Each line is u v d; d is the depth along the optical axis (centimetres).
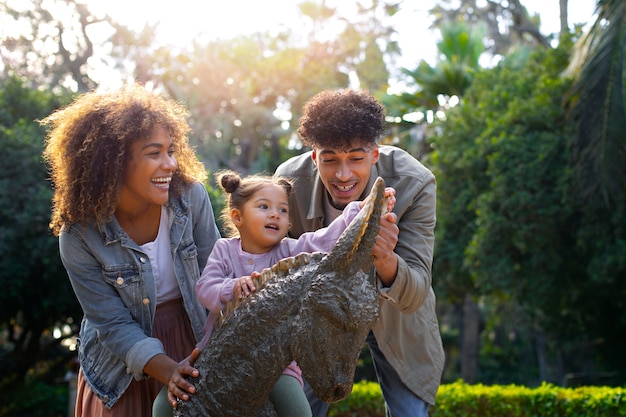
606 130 983
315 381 212
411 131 1683
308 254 226
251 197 266
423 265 308
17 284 1291
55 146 282
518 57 1641
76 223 279
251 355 225
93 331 296
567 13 1886
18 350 1563
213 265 266
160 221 294
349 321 209
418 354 361
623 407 754
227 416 230
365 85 2589
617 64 964
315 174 340
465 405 810
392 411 368
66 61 2570
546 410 787
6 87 1531
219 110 2505
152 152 270
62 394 1527
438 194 1413
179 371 244
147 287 283
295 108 2500
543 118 1232
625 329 1415
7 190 1309
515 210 1202
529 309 1494
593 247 1191
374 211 211
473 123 1384
